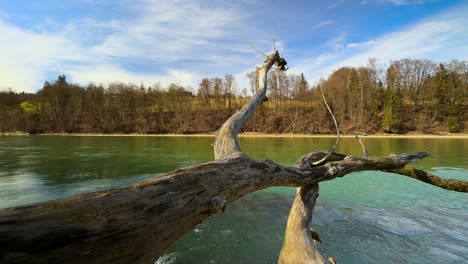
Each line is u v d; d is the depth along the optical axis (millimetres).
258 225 5469
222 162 2283
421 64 52219
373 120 45875
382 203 6867
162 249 1779
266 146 23594
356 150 19375
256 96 4887
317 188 3223
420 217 5805
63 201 1228
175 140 34000
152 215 1517
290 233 2705
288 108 53750
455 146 22609
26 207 1098
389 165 3812
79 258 1181
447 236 4828
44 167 12367
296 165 3496
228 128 3785
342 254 4219
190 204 1773
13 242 969
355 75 49906
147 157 16016
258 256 4246
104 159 15070
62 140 33562
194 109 60812
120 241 1351
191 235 4984
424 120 45969
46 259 1062
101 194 1381
